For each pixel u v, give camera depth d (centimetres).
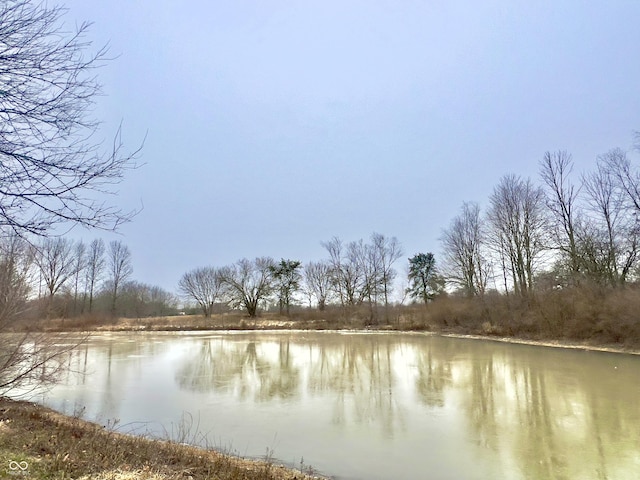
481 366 2277
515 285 4328
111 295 6912
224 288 7312
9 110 416
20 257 884
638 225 2997
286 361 2606
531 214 4181
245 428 1191
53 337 1045
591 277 3459
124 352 3127
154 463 742
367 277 6925
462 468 896
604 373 1969
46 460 666
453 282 5381
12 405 1233
